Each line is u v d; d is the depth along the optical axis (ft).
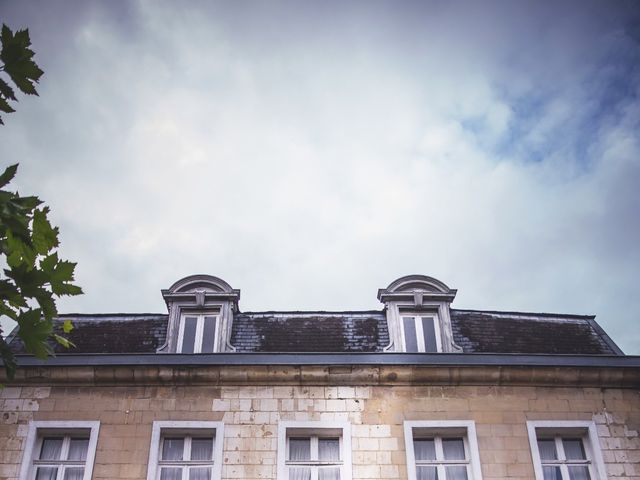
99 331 40.47
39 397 33.60
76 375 33.83
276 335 39.75
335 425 32.73
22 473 31.35
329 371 33.88
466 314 41.75
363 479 31.30
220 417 32.94
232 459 31.71
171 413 33.09
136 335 40.16
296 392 33.71
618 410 33.96
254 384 33.94
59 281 9.62
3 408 33.14
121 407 33.30
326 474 32.07
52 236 9.78
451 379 34.06
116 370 33.86
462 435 33.47
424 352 36.45
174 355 33.99
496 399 33.91
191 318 39.73
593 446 32.91
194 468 32.17
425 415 33.19
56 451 32.83
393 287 40.24
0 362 33.76
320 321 41.01
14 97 9.50
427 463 32.48
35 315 9.57
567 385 34.53
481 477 31.63
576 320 42.96
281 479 31.22
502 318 42.01
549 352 39.68
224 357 33.96
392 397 33.71
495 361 34.22
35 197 9.61
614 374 34.53
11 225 9.35
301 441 33.17
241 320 40.73
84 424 32.73
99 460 31.76
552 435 33.83
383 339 39.52
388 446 32.24
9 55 9.34
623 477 32.12
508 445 32.60
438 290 40.32
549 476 32.65
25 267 9.48
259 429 32.58
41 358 9.58
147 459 31.78
